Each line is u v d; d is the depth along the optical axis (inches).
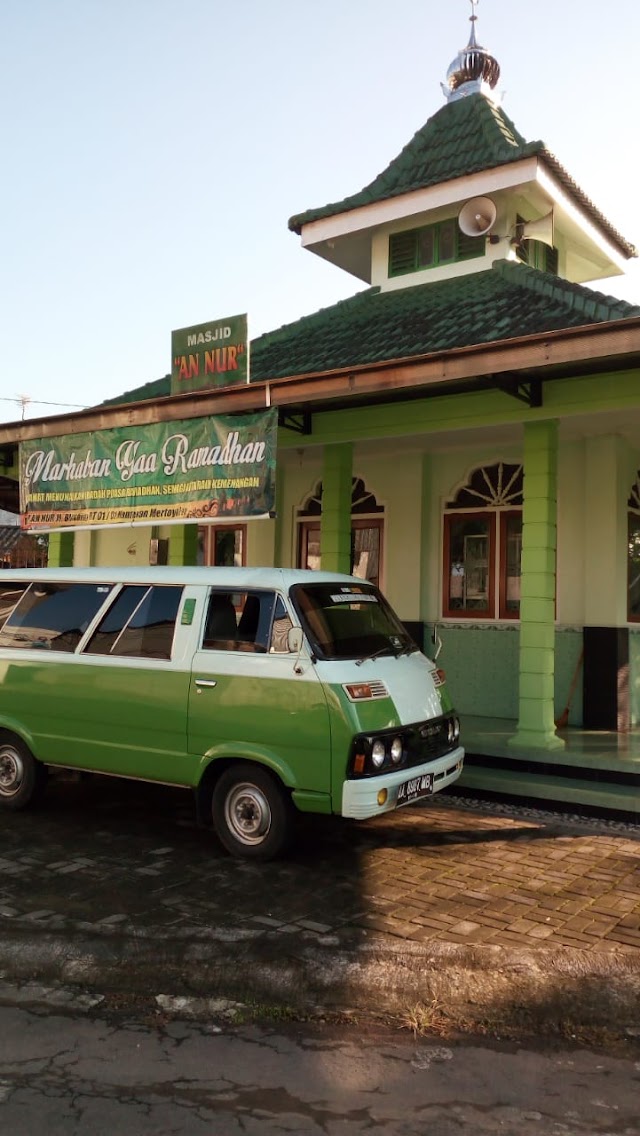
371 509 434.3
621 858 237.6
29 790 275.1
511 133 450.9
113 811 284.2
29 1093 127.9
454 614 407.8
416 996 159.0
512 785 291.3
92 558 533.6
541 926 188.5
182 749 237.8
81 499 350.6
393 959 167.8
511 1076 135.4
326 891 209.0
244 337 312.7
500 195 400.2
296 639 221.6
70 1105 124.8
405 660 248.8
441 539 413.4
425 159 450.6
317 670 219.3
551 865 231.1
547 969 165.0
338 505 358.3
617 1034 149.3
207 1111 124.0
